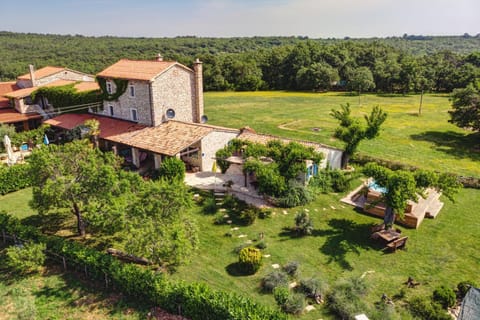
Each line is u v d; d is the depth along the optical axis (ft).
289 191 87.92
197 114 132.05
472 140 149.69
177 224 58.34
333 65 362.94
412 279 58.23
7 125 138.41
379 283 58.13
